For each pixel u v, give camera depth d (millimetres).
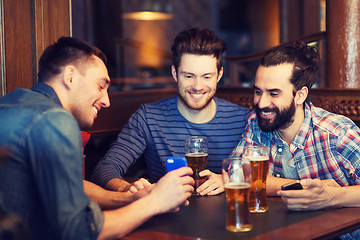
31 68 2611
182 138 2383
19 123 1354
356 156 1942
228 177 1431
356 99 3045
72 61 1576
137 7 9430
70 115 1406
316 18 6727
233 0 10016
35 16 2594
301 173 2057
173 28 10086
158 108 2426
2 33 2453
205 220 1550
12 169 1327
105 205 1760
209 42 2191
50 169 1330
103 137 3775
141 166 4164
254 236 1376
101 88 1666
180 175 1590
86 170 3600
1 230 1102
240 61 4578
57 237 1341
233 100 3791
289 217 1574
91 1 7816
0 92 2469
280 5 7055
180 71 2246
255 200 1638
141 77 9188
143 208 1477
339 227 1461
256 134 2199
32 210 1377
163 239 1372
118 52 7008
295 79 1954
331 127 2008
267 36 8914
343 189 1698
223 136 2395
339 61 3322
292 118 2006
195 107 2273
